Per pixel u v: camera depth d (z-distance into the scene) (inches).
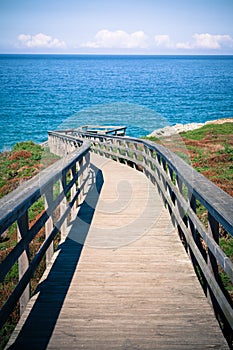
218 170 439.8
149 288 167.5
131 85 3627.0
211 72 5999.0
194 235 184.1
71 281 174.6
